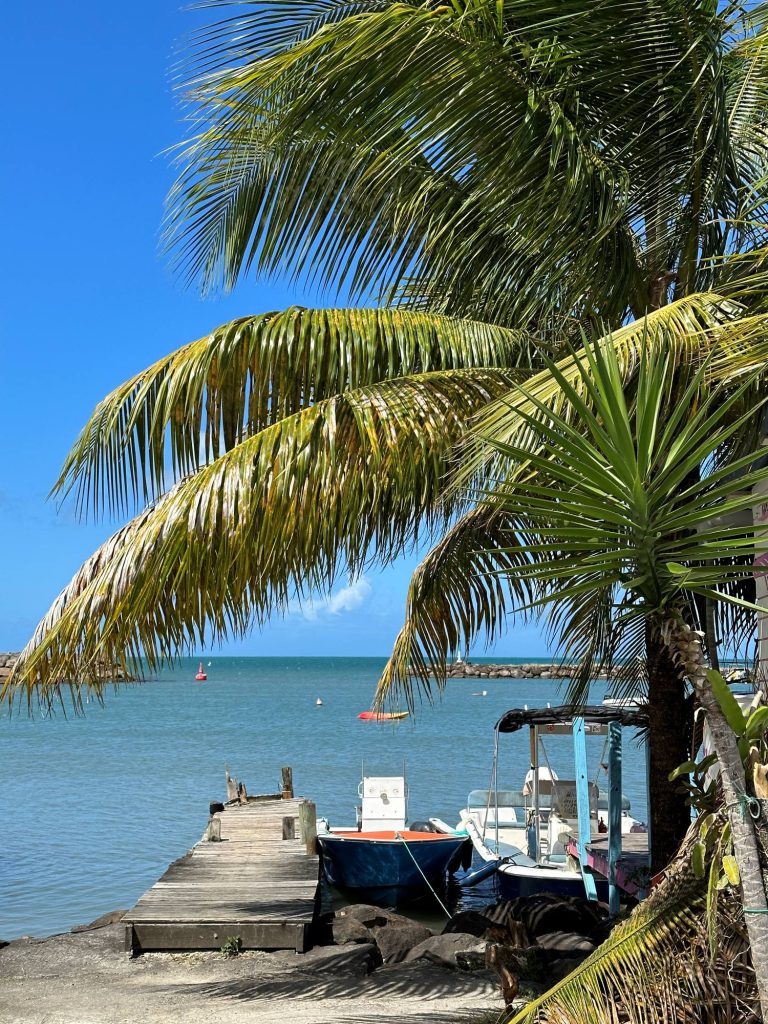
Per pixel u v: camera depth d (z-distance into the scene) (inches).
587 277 259.0
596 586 120.9
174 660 254.8
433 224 272.5
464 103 225.9
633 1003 140.3
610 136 249.8
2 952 430.0
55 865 741.3
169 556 231.6
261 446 237.5
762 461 224.8
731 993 136.4
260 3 248.5
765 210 271.4
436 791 1219.9
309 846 574.9
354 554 266.1
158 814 1000.9
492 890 694.5
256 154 292.7
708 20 220.7
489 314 286.5
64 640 235.8
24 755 1680.6
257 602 259.8
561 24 220.7
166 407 253.6
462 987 343.0
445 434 239.5
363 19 210.1
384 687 423.8
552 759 1592.0
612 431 112.9
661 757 312.5
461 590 411.2
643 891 345.1
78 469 265.7
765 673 171.0
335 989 349.4
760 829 123.3
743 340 183.3
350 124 230.5
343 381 260.7
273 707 3230.8
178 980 371.9
